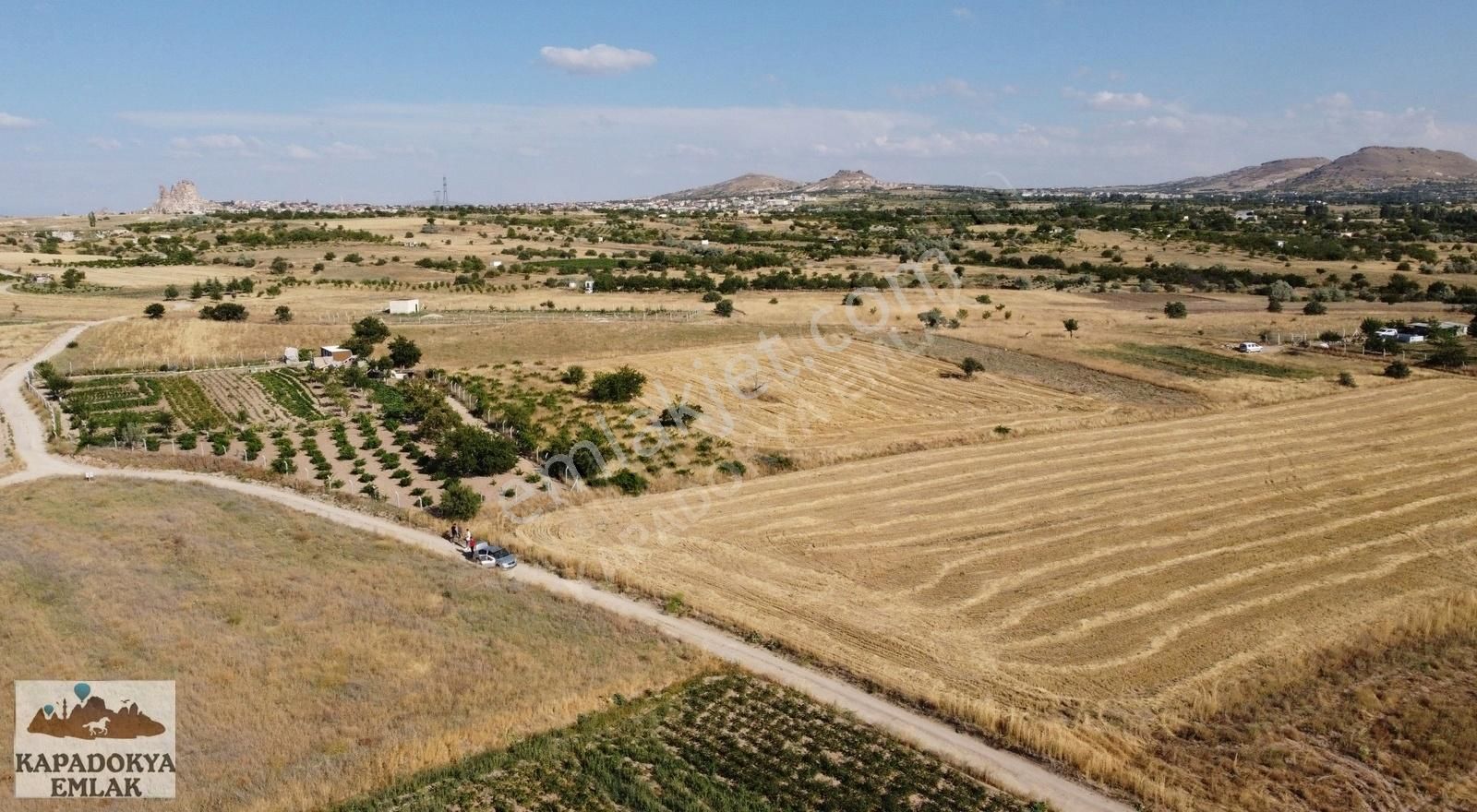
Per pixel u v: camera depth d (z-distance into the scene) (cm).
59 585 4619
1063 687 3938
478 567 5125
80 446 7381
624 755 3406
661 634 4384
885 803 3120
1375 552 5325
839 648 4278
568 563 5184
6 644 3969
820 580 5038
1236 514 5966
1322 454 7206
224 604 4491
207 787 3097
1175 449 7369
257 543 5344
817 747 3475
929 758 3425
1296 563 5191
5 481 6544
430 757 3334
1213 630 4416
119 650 3984
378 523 5838
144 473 6850
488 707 3684
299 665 3934
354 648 4100
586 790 3200
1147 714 3722
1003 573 5122
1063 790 3238
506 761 3338
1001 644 4322
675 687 3897
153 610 4384
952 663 4144
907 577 5091
